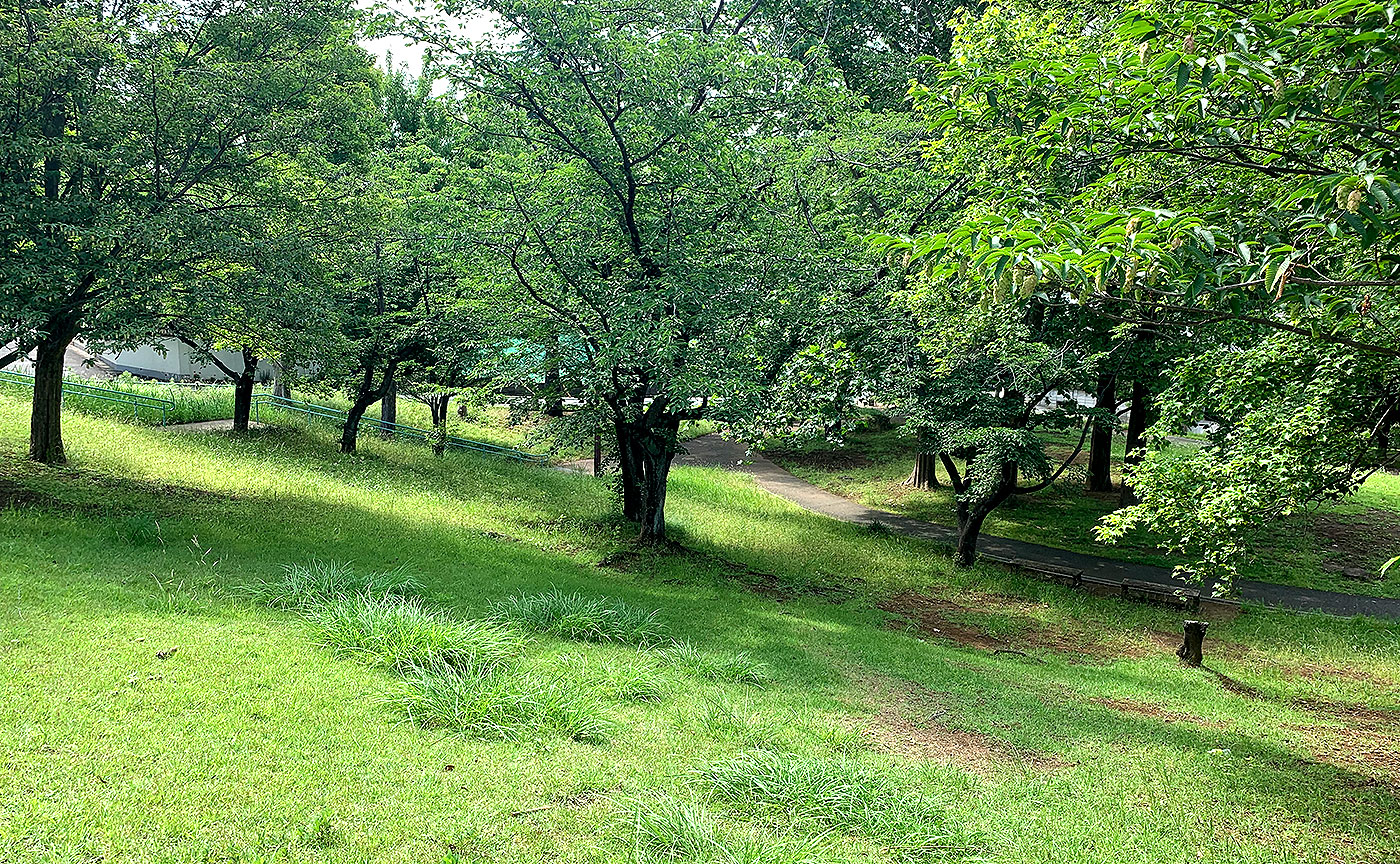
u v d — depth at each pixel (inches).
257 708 235.5
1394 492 1010.7
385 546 515.8
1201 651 496.7
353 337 842.8
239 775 198.2
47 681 233.8
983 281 165.3
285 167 592.1
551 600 405.1
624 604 424.2
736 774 228.8
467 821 191.2
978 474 677.9
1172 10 230.5
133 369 1295.5
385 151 787.4
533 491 840.3
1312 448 351.3
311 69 542.3
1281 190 258.8
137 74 474.9
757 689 333.7
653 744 254.1
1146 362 713.0
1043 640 534.0
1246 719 387.5
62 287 440.8
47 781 183.9
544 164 580.1
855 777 233.1
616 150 551.8
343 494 676.1
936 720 326.3
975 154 444.8
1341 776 314.7
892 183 634.2
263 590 355.9
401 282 855.7
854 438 1348.4
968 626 550.6
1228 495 359.6
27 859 156.7
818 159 643.5
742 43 598.2
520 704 259.8
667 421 641.6
